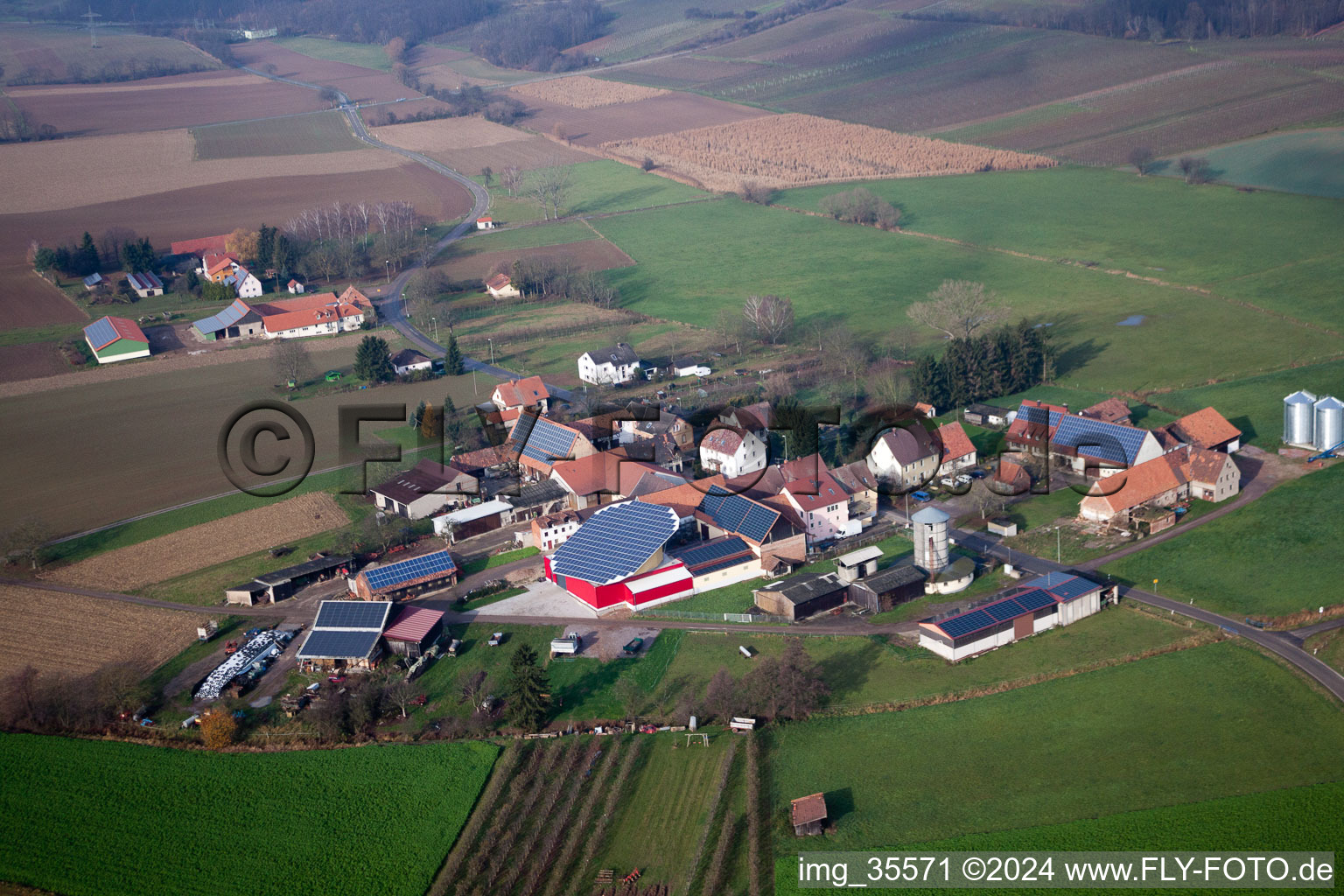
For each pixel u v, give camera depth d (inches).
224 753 3956.7
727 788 3614.7
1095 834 3287.4
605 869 3297.2
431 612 4722.0
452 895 3235.7
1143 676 4050.2
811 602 4675.2
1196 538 5029.5
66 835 3550.7
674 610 4810.5
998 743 3745.1
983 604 4586.6
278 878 3341.5
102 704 4104.3
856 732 3868.1
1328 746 3572.8
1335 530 4909.0
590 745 3900.1
